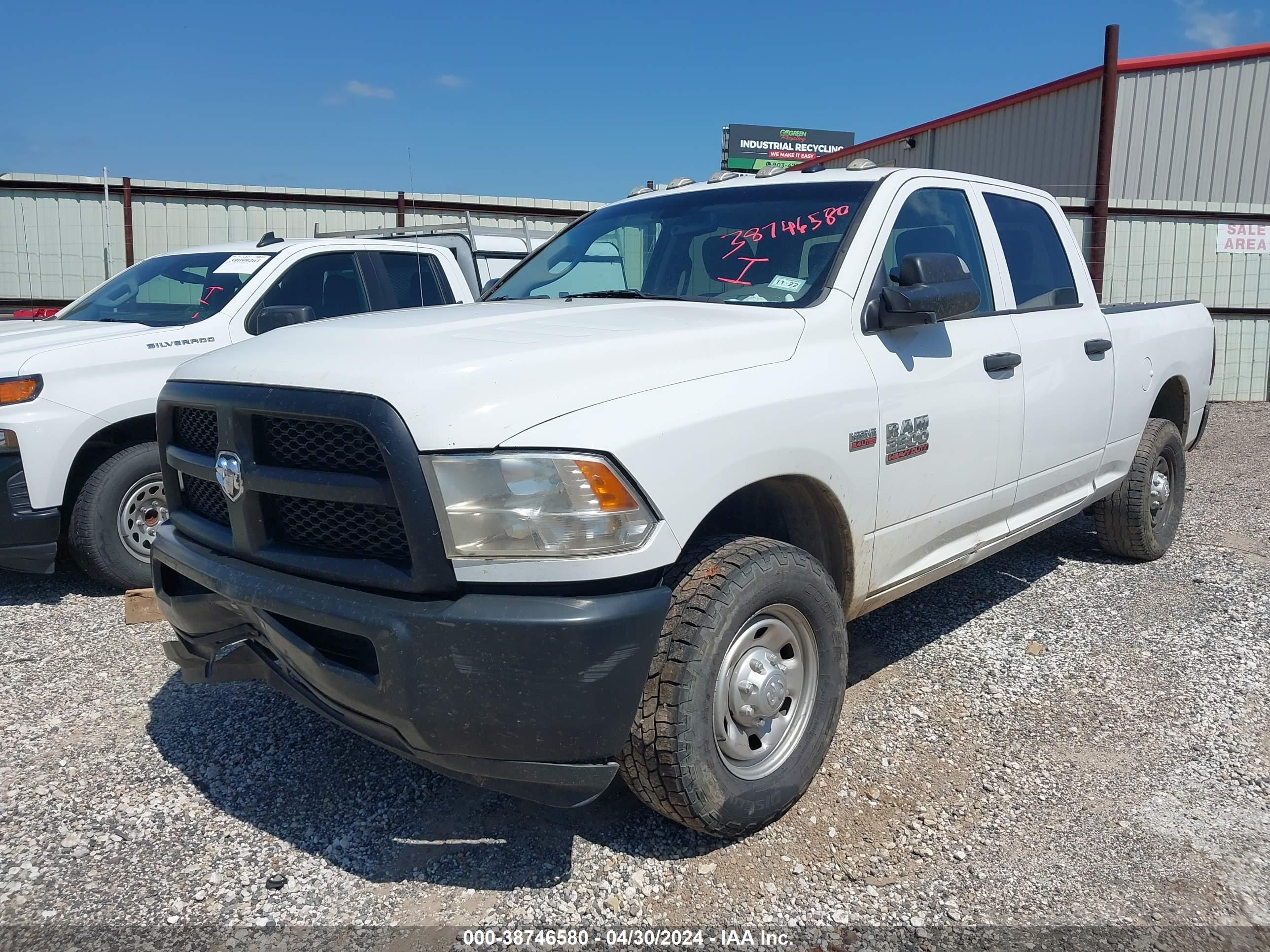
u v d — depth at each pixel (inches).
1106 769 127.3
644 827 114.0
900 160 735.7
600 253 162.4
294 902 101.1
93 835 113.2
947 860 107.5
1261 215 538.9
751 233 144.6
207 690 153.2
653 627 95.3
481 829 114.3
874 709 143.8
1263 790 122.5
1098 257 512.7
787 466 110.7
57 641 174.7
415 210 543.8
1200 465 354.9
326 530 101.2
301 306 236.4
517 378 95.7
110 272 518.6
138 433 203.8
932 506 138.1
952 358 141.0
